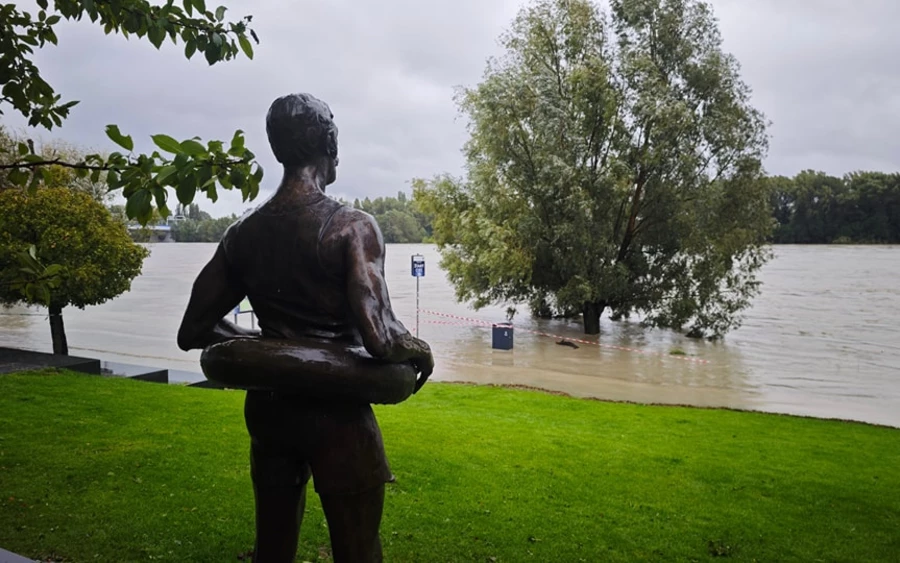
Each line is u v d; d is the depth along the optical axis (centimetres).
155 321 3397
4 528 622
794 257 10956
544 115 2756
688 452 998
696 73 2847
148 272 7912
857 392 1881
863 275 7312
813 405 1705
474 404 1353
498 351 2572
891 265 8900
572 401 1448
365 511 317
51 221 1688
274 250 315
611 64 2919
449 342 2806
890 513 756
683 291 2922
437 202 3281
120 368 1650
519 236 2841
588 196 2772
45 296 422
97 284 1759
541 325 3475
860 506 775
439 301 4675
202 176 315
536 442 1008
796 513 748
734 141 2784
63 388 1220
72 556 575
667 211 2850
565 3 2909
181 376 1697
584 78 2761
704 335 3056
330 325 317
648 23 2877
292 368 284
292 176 323
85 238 1738
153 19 404
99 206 1820
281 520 332
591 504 751
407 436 1002
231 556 586
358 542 319
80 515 656
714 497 793
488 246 2955
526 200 2931
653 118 2709
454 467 858
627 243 3006
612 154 2866
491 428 1093
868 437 1184
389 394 301
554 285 3091
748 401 1738
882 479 891
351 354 294
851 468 948
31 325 3247
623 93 2875
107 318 3534
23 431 924
